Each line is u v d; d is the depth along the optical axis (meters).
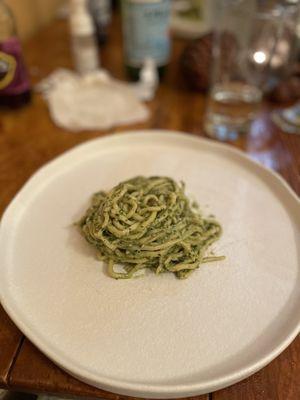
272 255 0.27
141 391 0.19
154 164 0.35
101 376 0.19
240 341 0.21
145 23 0.45
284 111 0.43
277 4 0.42
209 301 0.24
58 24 0.71
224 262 0.26
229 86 0.44
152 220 0.25
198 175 0.34
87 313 0.23
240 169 0.34
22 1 0.61
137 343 0.21
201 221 0.28
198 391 0.19
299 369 0.21
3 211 0.31
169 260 0.25
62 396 0.21
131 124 0.42
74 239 0.28
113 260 0.25
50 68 0.55
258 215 0.30
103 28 0.60
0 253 0.26
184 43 0.62
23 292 0.24
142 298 0.24
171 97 0.47
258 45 0.44
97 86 0.48
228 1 0.42
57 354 0.20
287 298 0.24
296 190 0.33
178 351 0.21
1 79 0.41
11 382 0.21
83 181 0.33
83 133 0.41
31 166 0.36
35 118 0.43
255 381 0.21
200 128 0.41
